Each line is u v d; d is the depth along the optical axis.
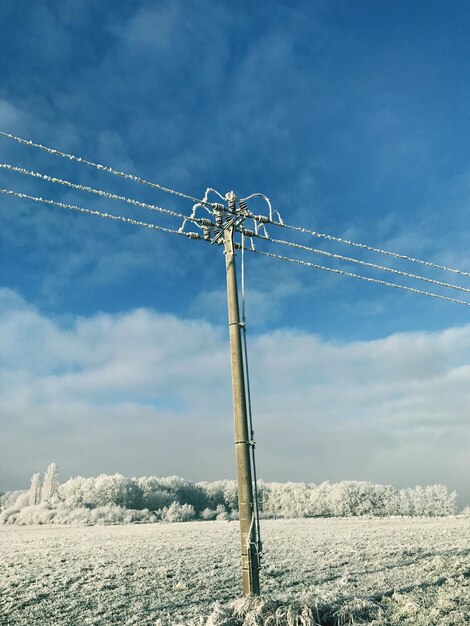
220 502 122.44
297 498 116.19
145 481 118.19
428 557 19.67
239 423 11.32
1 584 16.83
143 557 23.62
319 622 9.38
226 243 13.12
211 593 14.45
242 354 12.06
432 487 108.44
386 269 18.05
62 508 99.75
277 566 19.00
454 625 9.80
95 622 11.48
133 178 12.00
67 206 11.80
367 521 60.06
